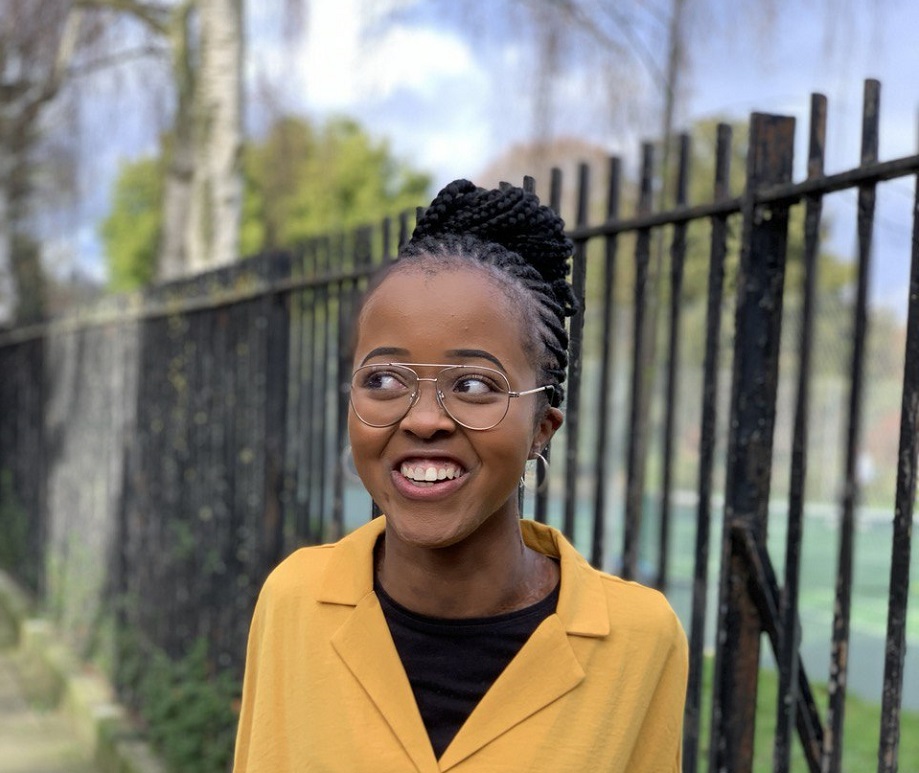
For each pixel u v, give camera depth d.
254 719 1.41
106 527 5.93
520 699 1.29
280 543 3.73
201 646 4.40
